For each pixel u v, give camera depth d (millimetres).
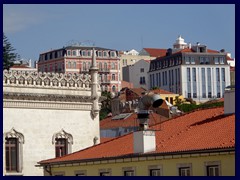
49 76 111625
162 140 70750
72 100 113500
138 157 67438
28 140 108812
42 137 110375
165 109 192625
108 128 168125
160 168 65625
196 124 72312
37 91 109938
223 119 69125
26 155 108438
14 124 107562
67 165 76125
